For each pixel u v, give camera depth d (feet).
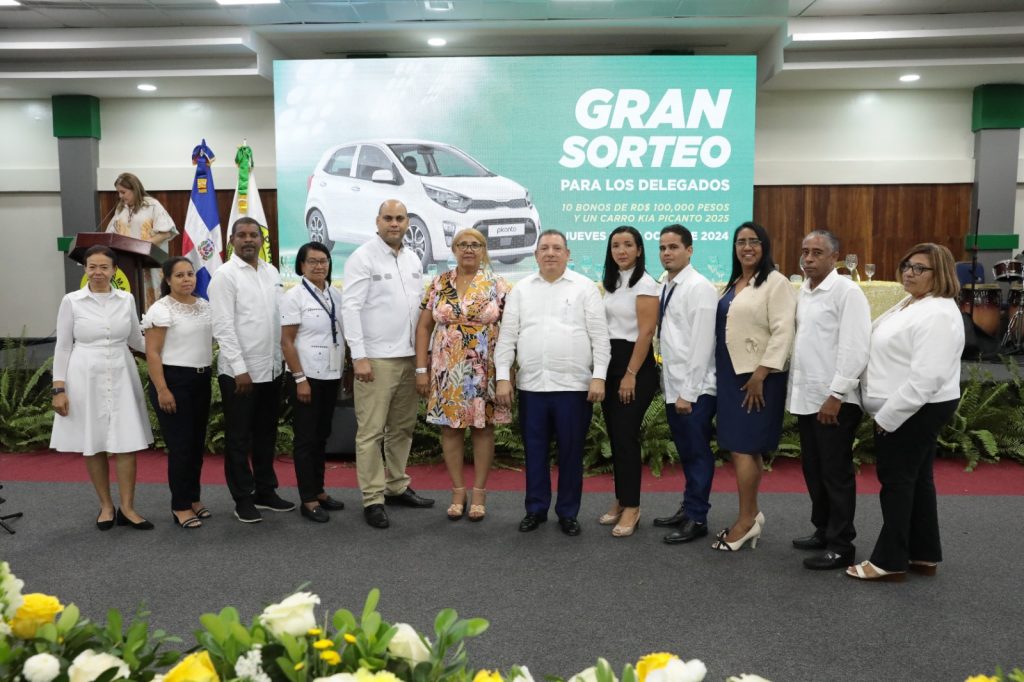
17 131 32.60
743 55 28.25
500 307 12.57
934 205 31.71
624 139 26.32
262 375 12.73
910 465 9.66
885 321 9.93
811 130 31.71
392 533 12.08
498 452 17.35
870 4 25.04
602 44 29.45
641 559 10.87
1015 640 8.25
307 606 3.55
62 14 25.44
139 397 12.47
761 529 11.34
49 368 18.92
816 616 8.90
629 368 11.78
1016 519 12.67
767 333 10.78
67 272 32.45
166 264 12.30
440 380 12.39
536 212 26.55
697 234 26.53
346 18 26.18
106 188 32.22
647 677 3.14
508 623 8.73
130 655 3.69
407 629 3.58
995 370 19.80
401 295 12.75
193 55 27.86
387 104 26.45
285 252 26.73
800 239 32.07
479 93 26.37
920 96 31.37
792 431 16.76
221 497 14.21
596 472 16.22
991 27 25.67
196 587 9.84
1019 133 30.99
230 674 3.46
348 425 17.20
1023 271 27.73
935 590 9.66
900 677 7.48
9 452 17.83
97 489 12.36
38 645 3.62
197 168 22.41
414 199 25.59
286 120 26.58
